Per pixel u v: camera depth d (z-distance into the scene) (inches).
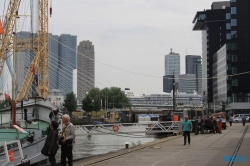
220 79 6663.4
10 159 672.4
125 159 825.5
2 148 786.8
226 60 5836.6
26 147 909.2
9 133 966.4
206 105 7460.6
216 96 7130.9
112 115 6328.7
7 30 2854.3
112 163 762.8
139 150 1019.9
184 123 1170.0
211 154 889.5
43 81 3553.2
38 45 3516.2
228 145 1136.2
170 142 1278.3
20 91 3176.7
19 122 1191.6
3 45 2859.3
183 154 899.4
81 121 5236.2
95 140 2306.8
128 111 7367.1
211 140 1358.3
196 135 1706.4
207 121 1877.5
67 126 626.2
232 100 5733.3
